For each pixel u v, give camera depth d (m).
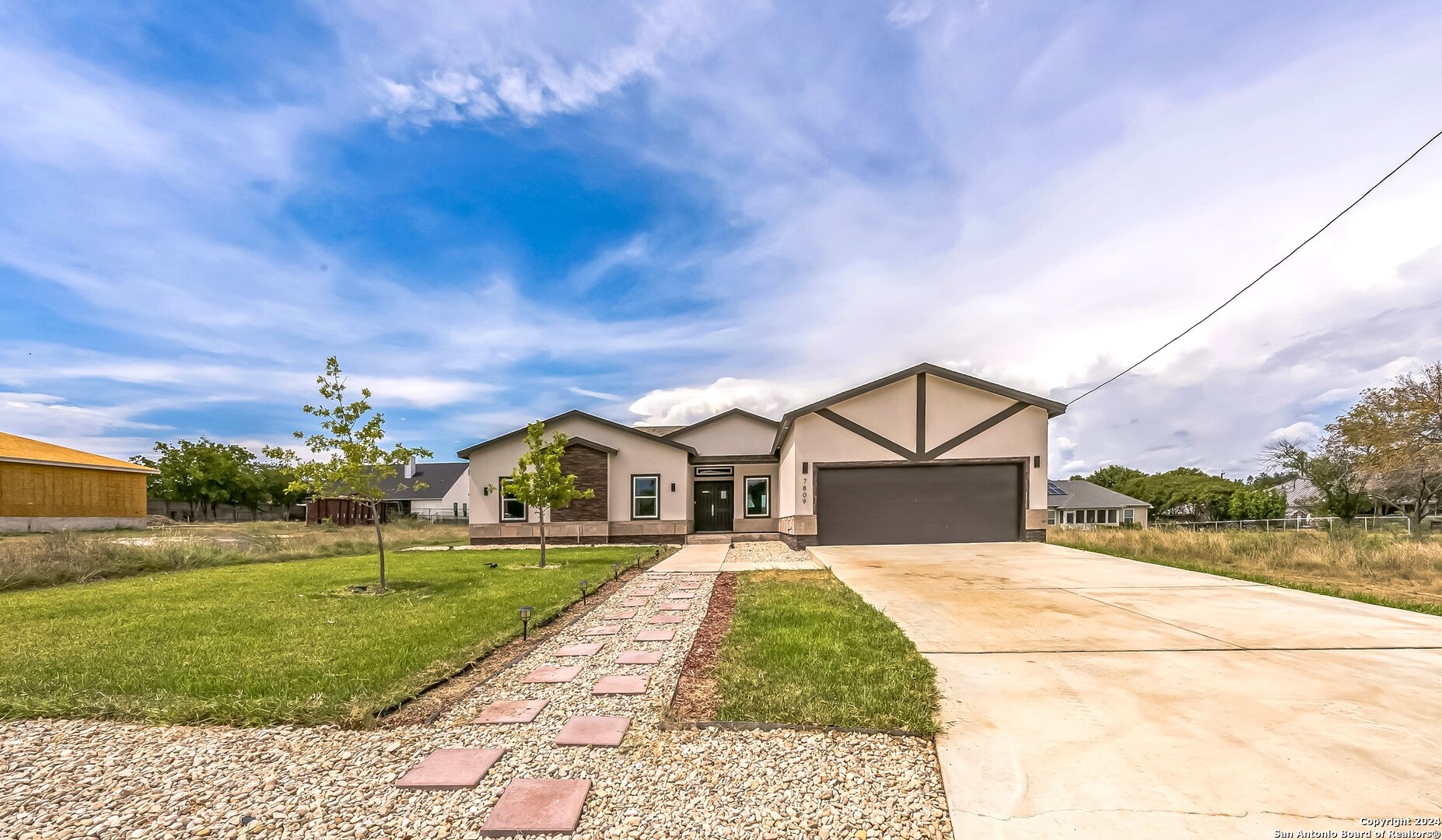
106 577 11.30
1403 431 24.28
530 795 2.88
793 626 6.12
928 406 15.98
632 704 4.13
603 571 11.32
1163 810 2.63
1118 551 13.84
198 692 4.36
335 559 14.71
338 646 5.71
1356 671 4.56
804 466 15.97
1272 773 2.96
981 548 14.64
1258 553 12.38
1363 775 2.93
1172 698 4.02
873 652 5.13
